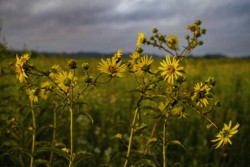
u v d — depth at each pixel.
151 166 0.79
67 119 1.62
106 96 2.69
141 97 0.83
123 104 2.23
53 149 0.70
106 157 1.39
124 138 1.55
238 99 2.49
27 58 0.75
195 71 3.55
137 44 0.88
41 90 0.82
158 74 0.79
